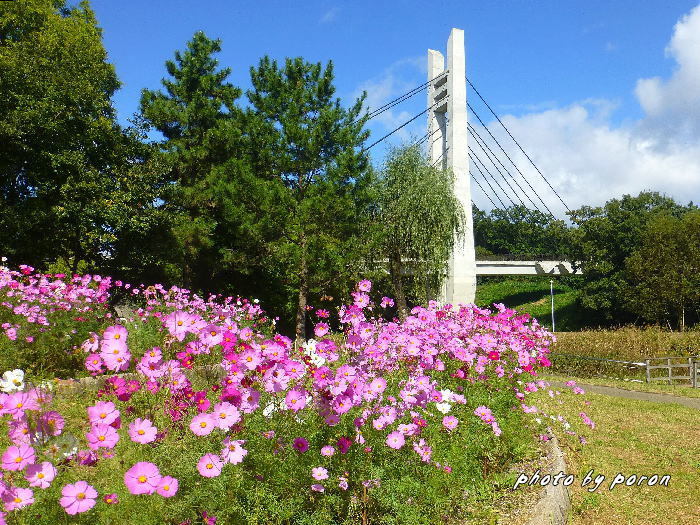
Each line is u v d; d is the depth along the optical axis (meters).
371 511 3.01
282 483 2.64
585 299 39.12
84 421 3.30
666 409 9.32
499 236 78.62
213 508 2.35
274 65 18.98
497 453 4.34
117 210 14.01
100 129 15.12
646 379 13.83
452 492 3.42
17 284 6.94
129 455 2.53
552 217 46.84
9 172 13.30
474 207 81.56
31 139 12.95
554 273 41.19
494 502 3.70
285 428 2.82
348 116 18.42
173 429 2.64
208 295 18.09
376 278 18.72
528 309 49.31
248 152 17.64
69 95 13.99
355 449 2.93
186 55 19.25
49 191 13.52
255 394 2.68
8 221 12.62
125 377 3.08
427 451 3.25
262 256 17.31
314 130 17.31
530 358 5.48
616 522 4.34
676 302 32.53
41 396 2.35
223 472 2.42
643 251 35.28
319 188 16.48
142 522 2.19
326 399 2.88
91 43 17.48
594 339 17.59
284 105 18.48
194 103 18.61
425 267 20.92
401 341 3.97
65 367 6.06
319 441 2.90
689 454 6.41
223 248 17.67
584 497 4.75
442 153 27.52
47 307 6.62
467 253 24.09
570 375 15.23
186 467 2.41
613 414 8.67
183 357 2.85
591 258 39.81
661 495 5.01
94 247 14.64
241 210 15.88
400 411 3.37
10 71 13.02
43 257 14.26
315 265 16.36
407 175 21.17
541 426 5.41
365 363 3.56
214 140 18.23
